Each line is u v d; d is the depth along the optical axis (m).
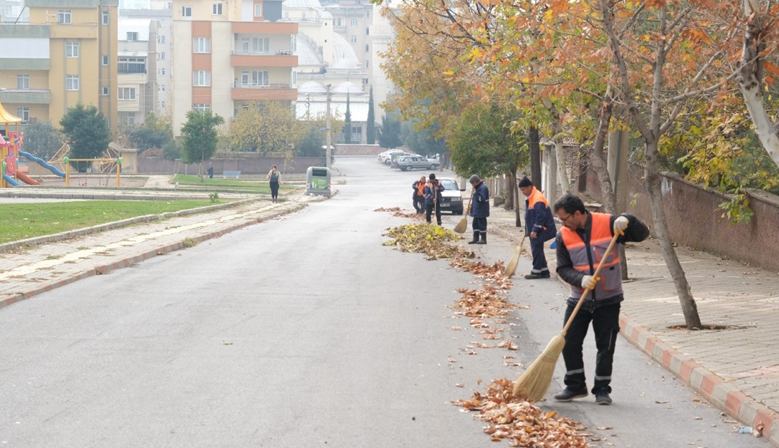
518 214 31.84
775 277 16.14
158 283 15.36
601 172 15.62
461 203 43.25
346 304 13.28
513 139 32.97
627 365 9.48
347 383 8.34
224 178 89.00
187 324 11.41
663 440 6.74
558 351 7.66
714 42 12.50
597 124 19.72
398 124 146.62
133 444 6.39
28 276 15.34
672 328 10.80
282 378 8.52
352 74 168.62
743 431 6.96
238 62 100.19
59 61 96.12
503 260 20.22
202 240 24.38
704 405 7.84
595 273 7.76
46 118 96.56
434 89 35.47
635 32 16.42
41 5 96.31
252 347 10.00
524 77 15.16
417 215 40.81
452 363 9.29
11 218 27.81
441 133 38.66
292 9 172.75
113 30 97.75
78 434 6.63
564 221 8.02
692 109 16.77
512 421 7.01
